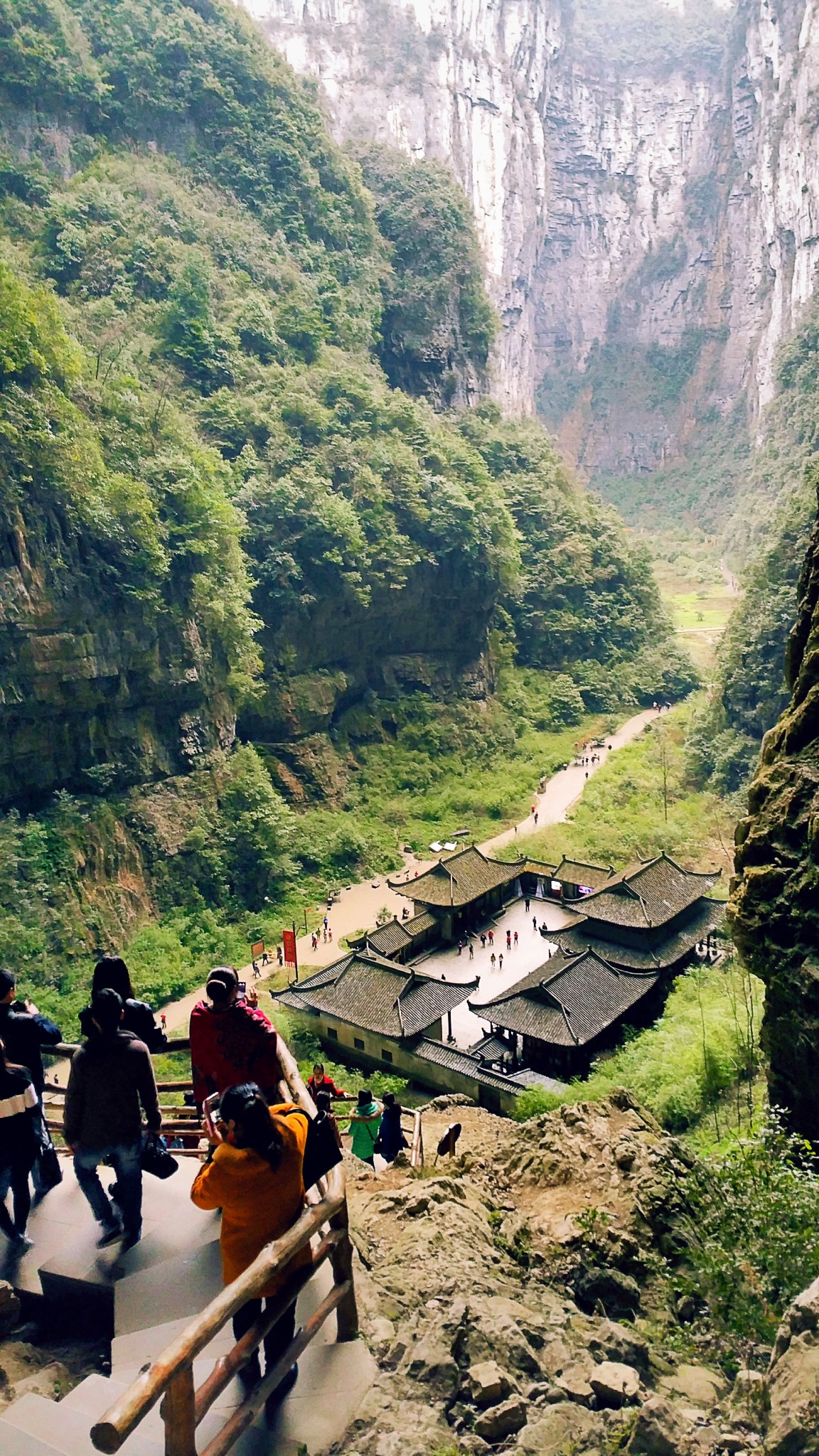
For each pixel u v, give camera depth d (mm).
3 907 46781
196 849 57188
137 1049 8242
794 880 17359
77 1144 8266
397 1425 6789
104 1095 8156
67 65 81312
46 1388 7355
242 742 68375
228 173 92062
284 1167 6621
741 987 35938
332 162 101188
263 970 51594
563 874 55188
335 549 69625
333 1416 6816
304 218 96938
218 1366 5789
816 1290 8047
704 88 199250
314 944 53656
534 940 50812
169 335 75000
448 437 90062
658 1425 6953
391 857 66125
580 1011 37125
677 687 96625
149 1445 6281
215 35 92812
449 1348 7762
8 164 77000
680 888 46000
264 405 74938
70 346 55000
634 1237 11172
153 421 60219
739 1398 7816
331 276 94875
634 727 90250
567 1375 7871
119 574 52906
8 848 48031
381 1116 17469
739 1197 11102
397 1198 11875
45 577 49781
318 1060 40312
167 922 54250
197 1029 8867
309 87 109000
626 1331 8758
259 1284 5773
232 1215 6547
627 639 99812
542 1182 13141
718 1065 28250
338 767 72438
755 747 70188
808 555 19922
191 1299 7793
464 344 113688
